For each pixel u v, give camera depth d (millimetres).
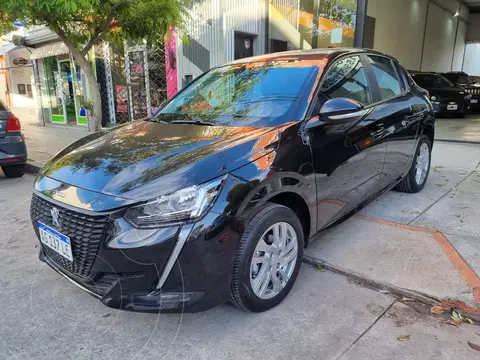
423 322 2453
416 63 20000
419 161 4742
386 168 3834
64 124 14336
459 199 4547
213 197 2158
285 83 3145
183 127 3002
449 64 25141
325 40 10008
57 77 14211
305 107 2873
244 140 2500
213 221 2129
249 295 2395
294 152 2609
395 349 2219
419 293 2691
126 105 11555
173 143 2631
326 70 3145
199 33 9383
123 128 3318
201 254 2113
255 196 2324
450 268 2988
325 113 2764
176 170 2215
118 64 11352
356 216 4117
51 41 13406
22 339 2393
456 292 2682
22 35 13773
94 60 11594
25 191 5742
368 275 2941
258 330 2418
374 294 2777
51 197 2402
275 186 2445
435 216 4043
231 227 2203
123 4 5141
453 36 24922
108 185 2250
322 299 2727
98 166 2461
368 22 14383
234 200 2215
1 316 2627
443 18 22484
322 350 2229
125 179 2260
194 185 2133
